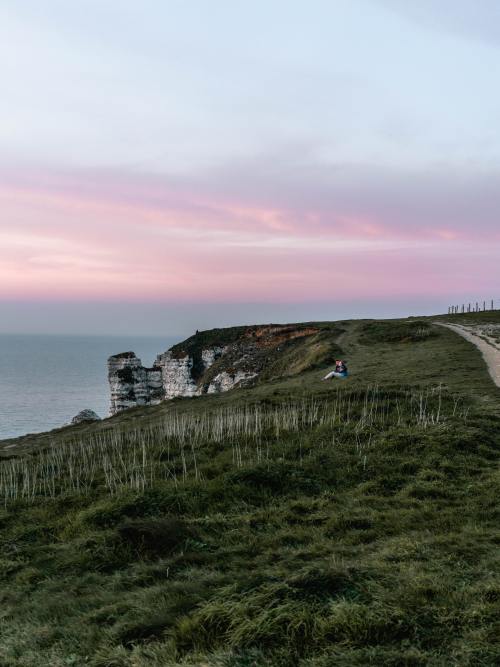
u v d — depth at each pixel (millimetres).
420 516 12602
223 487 15297
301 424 22422
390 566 8891
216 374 89375
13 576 11445
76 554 11727
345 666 6051
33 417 150625
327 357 51688
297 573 8438
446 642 6414
